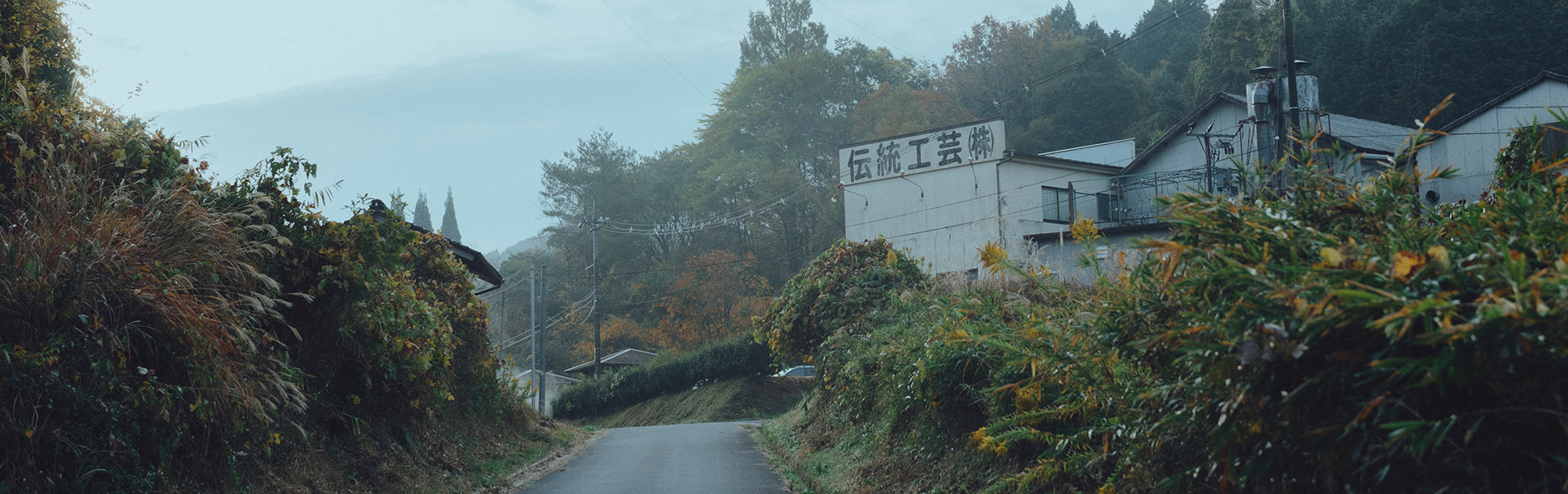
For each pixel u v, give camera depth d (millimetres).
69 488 4730
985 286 10039
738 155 56438
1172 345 3572
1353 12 39500
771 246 53812
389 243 8477
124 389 5230
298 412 7406
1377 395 2660
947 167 29891
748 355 33125
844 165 33000
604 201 61062
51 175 5613
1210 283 3271
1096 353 4398
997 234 25953
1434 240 2896
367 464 8367
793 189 51125
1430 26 34531
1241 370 3064
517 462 12305
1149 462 4219
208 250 6184
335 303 8078
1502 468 2529
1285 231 3133
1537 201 2900
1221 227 3326
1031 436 5441
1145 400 3957
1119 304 3939
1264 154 16750
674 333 45562
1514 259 2406
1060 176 29594
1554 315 2186
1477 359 2332
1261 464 3211
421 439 10359
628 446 15734
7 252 5043
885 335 10766
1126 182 29953
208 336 5730
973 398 7336
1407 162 3514
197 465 5836
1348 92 36594
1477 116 20859
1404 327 2369
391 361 8977
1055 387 5973
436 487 9000
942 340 7586
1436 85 33281
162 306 5504
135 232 5785
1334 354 2693
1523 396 2395
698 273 45719
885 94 53000
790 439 14672
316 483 7266
